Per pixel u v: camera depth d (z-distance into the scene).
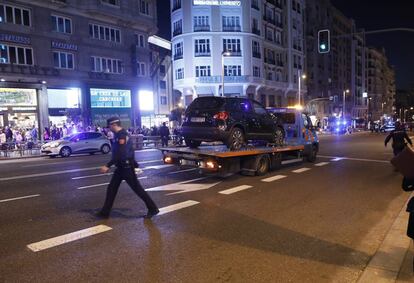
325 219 6.68
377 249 5.09
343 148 23.88
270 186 9.80
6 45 27.52
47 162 17.03
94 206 7.59
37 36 29.12
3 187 9.78
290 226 6.22
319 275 4.30
